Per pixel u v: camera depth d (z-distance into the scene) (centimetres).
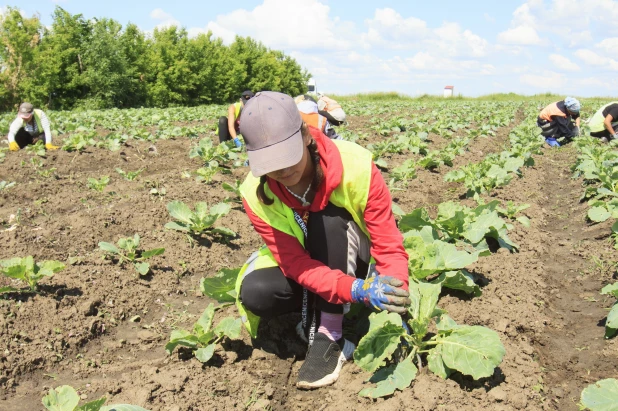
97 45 3353
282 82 5288
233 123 987
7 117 1764
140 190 720
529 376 315
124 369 341
